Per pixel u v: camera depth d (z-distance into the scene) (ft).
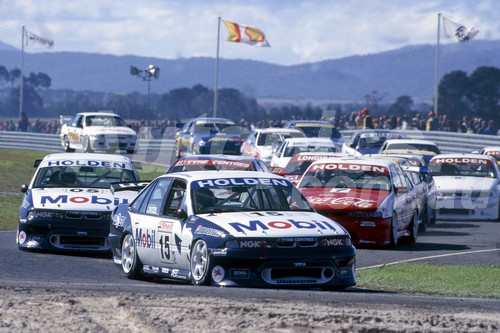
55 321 72.64
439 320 74.54
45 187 146.20
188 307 78.13
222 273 96.73
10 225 179.11
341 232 100.63
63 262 128.26
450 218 209.77
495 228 193.06
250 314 75.56
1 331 69.41
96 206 137.18
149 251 109.29
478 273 122.42
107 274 117.50
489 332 71.00
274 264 96.17
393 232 154.51
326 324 72.43
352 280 100.12
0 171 304.91
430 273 122.21
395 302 83.92
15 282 93.91
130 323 72.13
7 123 590.14
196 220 102.17
